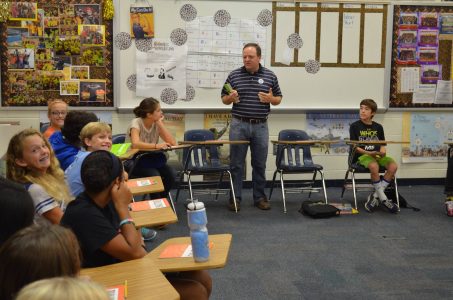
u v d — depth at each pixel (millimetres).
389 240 4258
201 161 5246
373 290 3205
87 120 3137
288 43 6000
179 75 5871
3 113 5605
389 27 6141
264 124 5215
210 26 5859
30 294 871
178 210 5145
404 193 6027
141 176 4523
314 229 4562
